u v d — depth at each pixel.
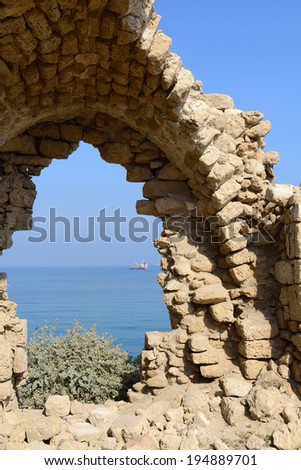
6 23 5.49
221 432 5.88
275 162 7.49
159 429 6.10
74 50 6.14
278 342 6.80
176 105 6.41
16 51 5.86
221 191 6.98
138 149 8.04
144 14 5.76
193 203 7.74
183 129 6.62
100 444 5.75
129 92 6.81
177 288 7.41
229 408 6.14
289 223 6.45
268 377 6.45
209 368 6.99
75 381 8.40
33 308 32.50
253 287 7.10
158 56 5.99
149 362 7.27
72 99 7.15
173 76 6.17
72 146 8.33
